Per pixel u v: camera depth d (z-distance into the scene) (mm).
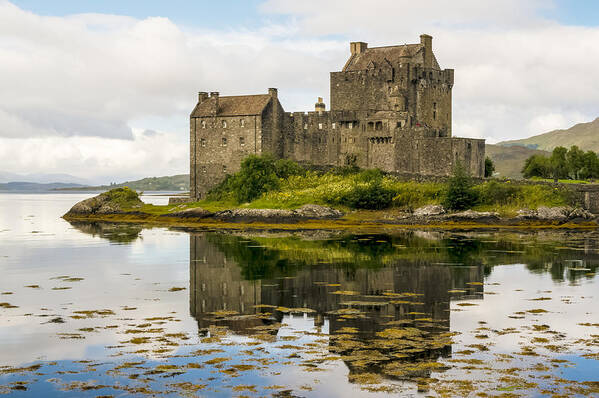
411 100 144125
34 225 131250
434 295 53406
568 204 118312
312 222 119562
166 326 43156
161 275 64250
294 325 43562
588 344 38531
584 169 163250
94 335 40719
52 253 82125
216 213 126438
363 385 32375
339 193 125188
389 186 125812
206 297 53062
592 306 48781
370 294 54031
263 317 45906
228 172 144125
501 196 120125
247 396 31219
